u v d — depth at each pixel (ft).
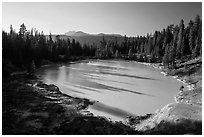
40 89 141.79
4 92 121.39
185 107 86.99
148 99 140.67
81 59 474.90
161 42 484.33
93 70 294.46
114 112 110.73
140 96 148.56
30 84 156.15
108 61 471.62
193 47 368.68
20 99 110.52
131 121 96.63
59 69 294.05
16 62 238.48
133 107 121.19
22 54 266.57
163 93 159.63
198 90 138.82
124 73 272.51
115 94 151.74
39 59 316.19
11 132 62.28
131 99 139.33
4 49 232.32
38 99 115.44
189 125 71.87
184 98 135.95
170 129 73.26
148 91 165.78
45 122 79.10
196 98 124.06
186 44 390.63
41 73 245.24
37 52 317.83
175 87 184.44
